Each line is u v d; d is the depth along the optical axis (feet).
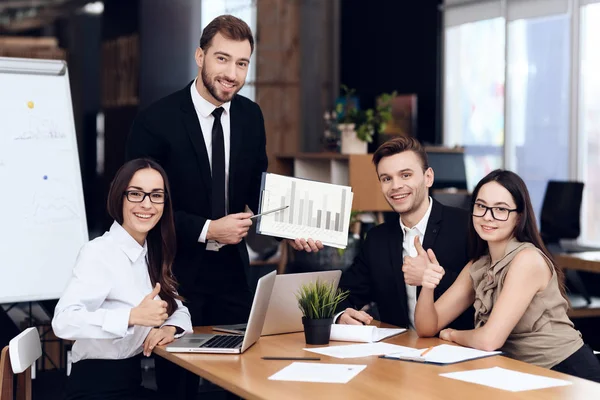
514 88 25.96
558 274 10.50
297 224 11.72
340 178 21.27
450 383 8.09
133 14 26.86
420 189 11.73
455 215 12.04
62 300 10.05
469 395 7.61
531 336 10.19
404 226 12.03
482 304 10.45
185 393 11.84
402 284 11.85
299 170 22.49
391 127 26.89
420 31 27.99
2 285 13.51
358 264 12.39
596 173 24.58
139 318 9.67
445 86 27.73
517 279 9.96
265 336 10.76
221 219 11.99
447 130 27.78
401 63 28.58
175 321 10.82
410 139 11.80
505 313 9.84
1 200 13.74
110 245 10.46
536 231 10.44
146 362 18.74
